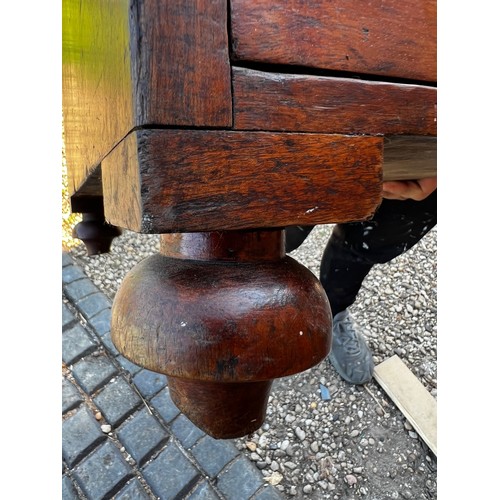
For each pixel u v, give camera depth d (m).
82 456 2.15
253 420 0.91
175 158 0.56
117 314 0.81
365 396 2.72
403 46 0.70
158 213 0.55
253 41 0.59
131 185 0.58
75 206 1.70
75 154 1.21
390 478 2.37
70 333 2.59
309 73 0.64
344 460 2.41
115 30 0.60
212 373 0.71
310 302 0.79
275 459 2.37
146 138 0.54
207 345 0.70
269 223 0.62
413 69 0.71
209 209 0.58
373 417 2.62
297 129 0.63
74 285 2.81
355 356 2.73
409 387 2.71
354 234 2.18
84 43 0.85
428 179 1.65
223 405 0.86
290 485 2.27
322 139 0.64
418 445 2.51
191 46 0.55
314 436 2.49
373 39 0.67
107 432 2.26
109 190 0.71
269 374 0.72
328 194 0.66
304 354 0.75
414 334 3.12
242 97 0.59
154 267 0.83
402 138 0.75
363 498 2.28
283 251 0.88
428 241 3.90
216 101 0.57
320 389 2.73
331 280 2.54
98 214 1.90
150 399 2.41
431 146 0.87
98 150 0.78
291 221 0.64
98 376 2.45
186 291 0.74
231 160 0.59
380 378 2.76
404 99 0.70
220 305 0.72
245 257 0.80
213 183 0.58
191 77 0.55
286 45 0.61
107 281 2.95
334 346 2.76
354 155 0.67
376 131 0.69
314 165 0.64
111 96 0.65
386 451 2.47
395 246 2.20
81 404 2.33
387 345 3.03
